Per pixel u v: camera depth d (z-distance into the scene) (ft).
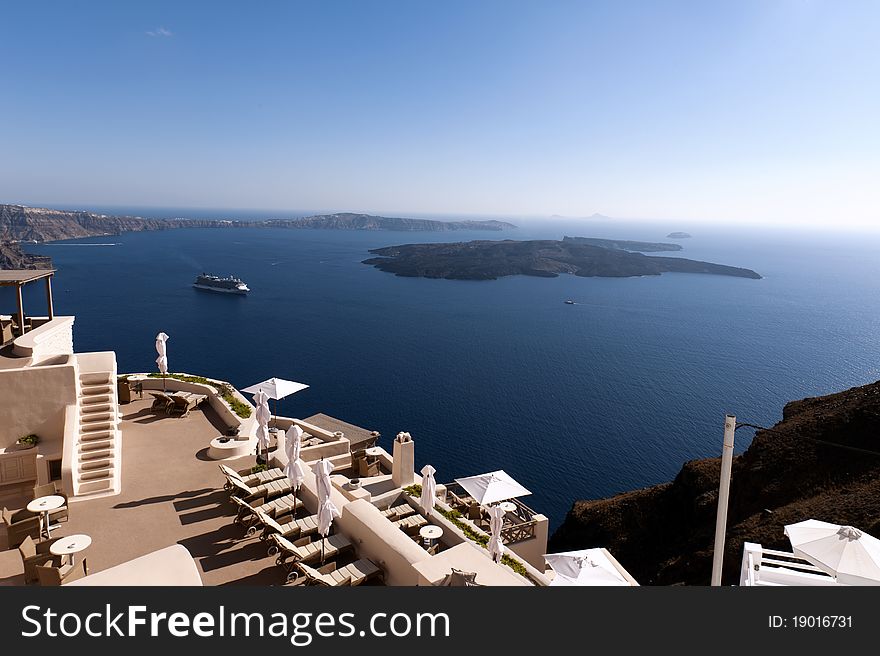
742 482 125.80
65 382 46.39
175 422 59.62
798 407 156.15
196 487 45.21
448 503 64.03
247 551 36.19
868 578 37.83
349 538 38.29
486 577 29.30
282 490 44.09
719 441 296.30
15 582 31.99
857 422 124.06
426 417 312.29
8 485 44.04
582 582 51.37
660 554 126.00
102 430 48.32
